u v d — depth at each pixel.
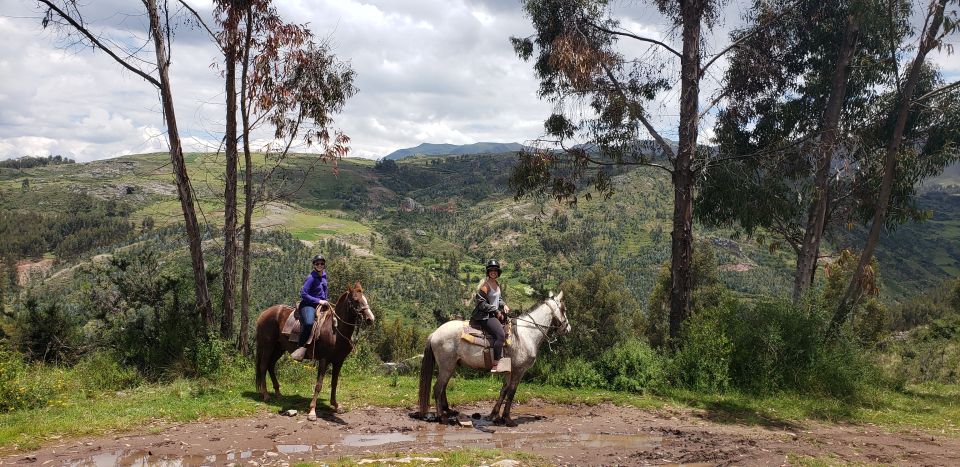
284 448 7.44
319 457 7.04
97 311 13.04
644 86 18.11
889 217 19.31
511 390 9.54
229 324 13.75
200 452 7.09
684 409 11.36
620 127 16.23
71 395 9.79
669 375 13.32
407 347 65.88
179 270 14.11
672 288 15.37
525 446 8.07
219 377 11.16
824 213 19.03
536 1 16.66
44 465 6.43
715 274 44.75
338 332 9.28
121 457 6.80
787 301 14.46
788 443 8.74
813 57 19.45
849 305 16.12
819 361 13.29
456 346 9.23
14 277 139.38
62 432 7.65
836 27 17.88
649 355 13.60
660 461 7.45
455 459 6.86
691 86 15.31
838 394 12.94
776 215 18.73
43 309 14.25
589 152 16.53
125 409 8.90
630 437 8.89
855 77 18.88
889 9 16.72
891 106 18.16
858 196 19.44
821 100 19.50
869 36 18.16
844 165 18.20
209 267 14.76
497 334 9.03
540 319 9.97
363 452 7.36
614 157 16.59
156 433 7.85
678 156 15.45
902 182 18.48
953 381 19.66
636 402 11.73
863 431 10.21
